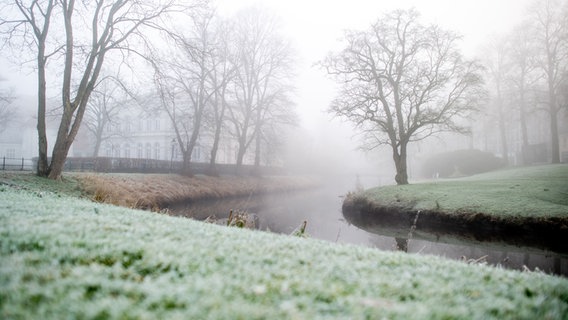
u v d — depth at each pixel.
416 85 25.73
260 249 5.21
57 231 5.04
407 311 3.19
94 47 18.67
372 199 22.41
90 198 15.88
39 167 17.23
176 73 29.81
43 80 17.56
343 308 3.20
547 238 13.17
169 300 3.09
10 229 4.90
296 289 3.58
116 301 2.98
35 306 2.85
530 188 18.80
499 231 14.46
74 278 3.42
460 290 4.11
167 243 5.04
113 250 4.45
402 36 27.70
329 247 5.99
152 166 35.53
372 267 4.77
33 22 17.58
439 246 13.80
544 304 3.81
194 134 32.31
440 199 18.75
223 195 31.67
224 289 3.41
